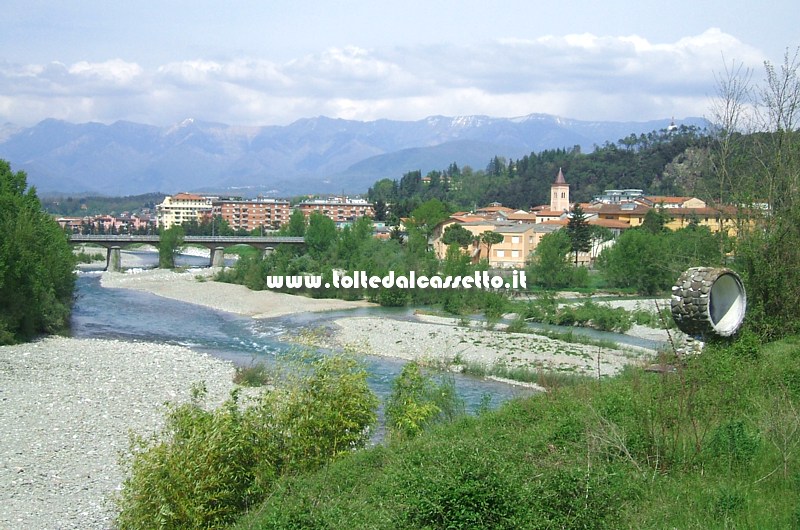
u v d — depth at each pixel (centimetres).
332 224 12275
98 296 9344
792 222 2614
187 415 1864
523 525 1162
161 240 14088
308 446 1931
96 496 2303
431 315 8012
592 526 1193
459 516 1170
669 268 3584
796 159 2764
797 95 2797
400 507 1280
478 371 4666
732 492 1286
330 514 1381
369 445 2172
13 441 2781
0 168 7006
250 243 14288
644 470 1455
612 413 1759
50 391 3603
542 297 8206
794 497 1288
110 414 3225
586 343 5853
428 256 10050
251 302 9025
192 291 10031
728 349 2195
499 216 16538
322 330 6322
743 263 2694
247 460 1805
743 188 2806
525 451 1648
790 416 1578
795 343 2419
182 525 1638
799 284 2577
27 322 5431
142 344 5378
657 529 1210
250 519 1597
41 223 6419
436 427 2231
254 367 4444
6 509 2180
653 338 6319
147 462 1725
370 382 4244
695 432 1526
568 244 11169
